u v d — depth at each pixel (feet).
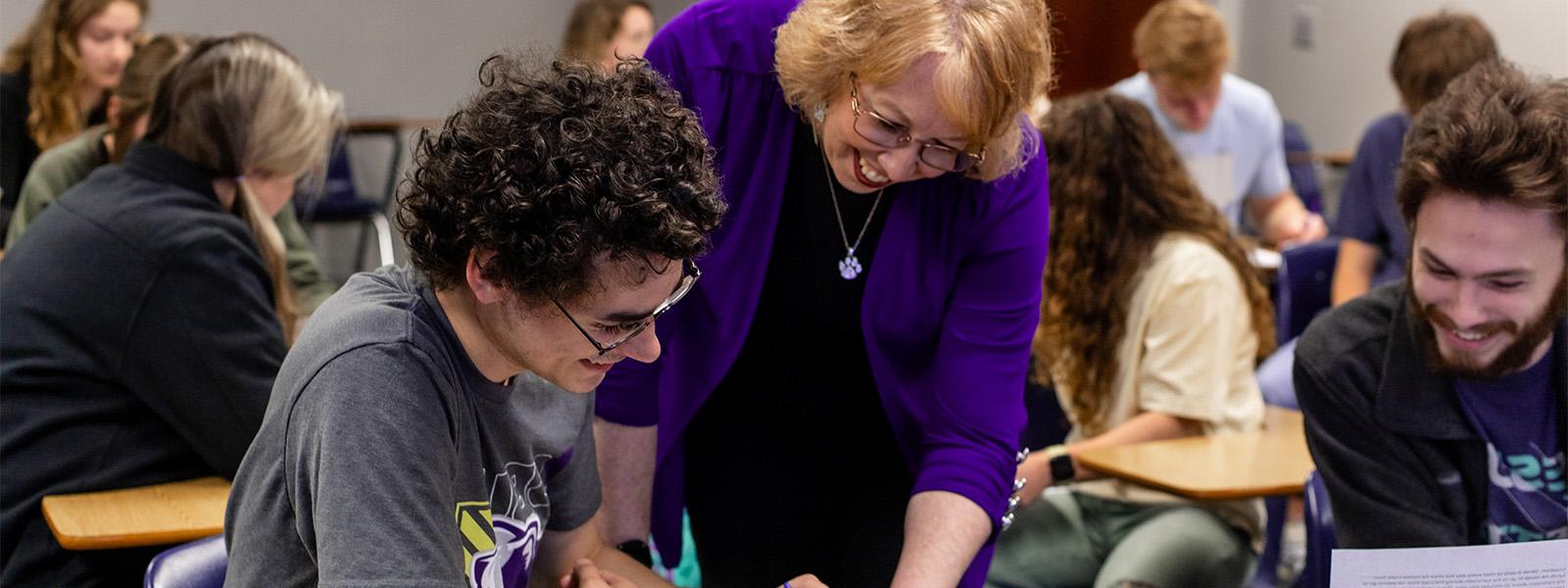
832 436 5.63
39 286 6.48
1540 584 4.30
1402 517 5.01
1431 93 11.55
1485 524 5.02
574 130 3.38
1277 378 8.98
